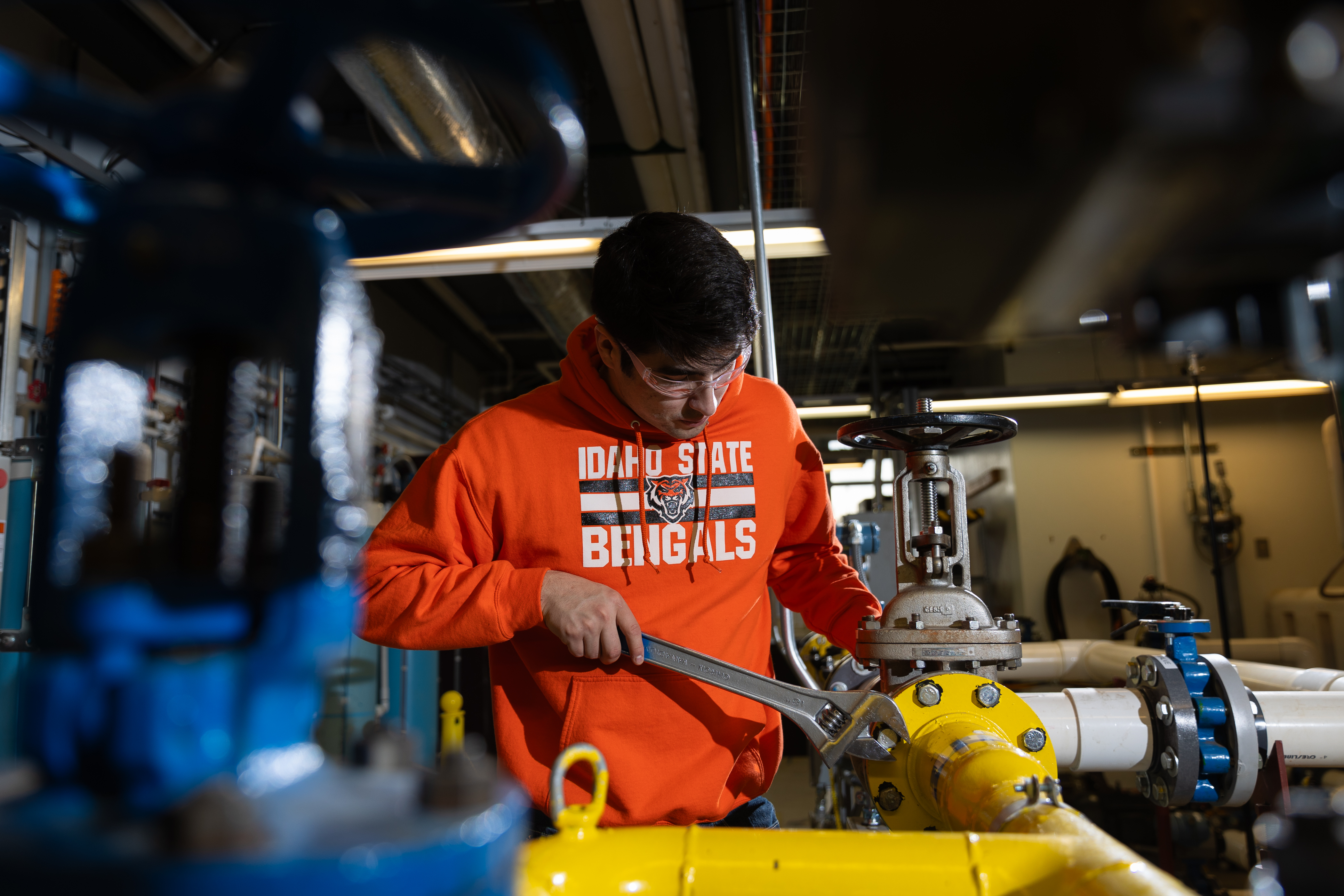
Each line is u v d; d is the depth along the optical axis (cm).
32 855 22
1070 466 562
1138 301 20
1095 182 17
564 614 90
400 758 31
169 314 26
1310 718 113
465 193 32
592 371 106
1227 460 527
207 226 26
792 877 49
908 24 17
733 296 87
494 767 28
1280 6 15
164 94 29
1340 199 17
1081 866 45
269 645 26
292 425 27
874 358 566
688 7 307
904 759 91
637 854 50
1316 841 28
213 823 21
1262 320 21
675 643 104
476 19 23
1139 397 444
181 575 27
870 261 20
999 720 91
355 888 21
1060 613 534
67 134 274
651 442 108
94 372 28
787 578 129
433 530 102
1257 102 16
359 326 30
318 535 27
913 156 18
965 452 686
